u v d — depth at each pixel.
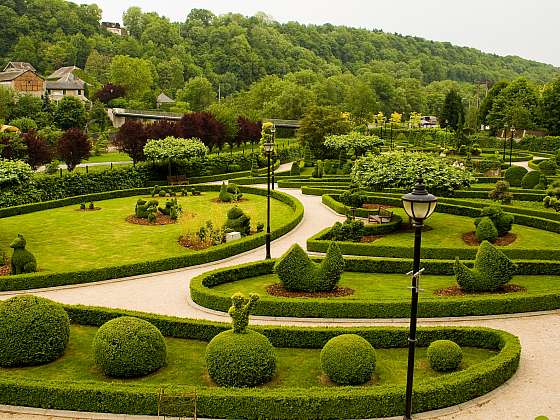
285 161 73.44
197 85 110.69
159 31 158.00
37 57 133.25
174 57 139.50
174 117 93.00
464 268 19.86
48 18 148.00
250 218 31.95
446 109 96.94
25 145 46.00
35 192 41.03
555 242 28.12
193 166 55.50
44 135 67.56
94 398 12.61
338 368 13.45
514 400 13.20
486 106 97.62
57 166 51.97
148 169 51.44
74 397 12.67
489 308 18.39
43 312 14.94
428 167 29.83
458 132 71.06
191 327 16.61
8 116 85.25
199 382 13.89
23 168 29.47
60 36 142.62
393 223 31.02
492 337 15.83
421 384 12.84
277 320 18.41
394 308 18.19
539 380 14.15
